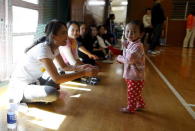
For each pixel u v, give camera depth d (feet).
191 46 27.09
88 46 13.70
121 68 13.28
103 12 25.05
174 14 28.58
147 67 13.99
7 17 8.38
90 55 12.10
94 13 18.70
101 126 6.06
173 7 28.40
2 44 8.32
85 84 9.73
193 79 11.35
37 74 7.23
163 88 9.71
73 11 14.19
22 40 10.13
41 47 6.40
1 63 8.38
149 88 9.64
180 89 9.66
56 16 13.71
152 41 21.06
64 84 9.58
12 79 7.25
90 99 8.00
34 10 10.85
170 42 29.17
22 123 5.98
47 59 6.27
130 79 6.81
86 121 6.30
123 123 6.31
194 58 18.12
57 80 6.22
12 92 7.06
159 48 24.85
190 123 6.52
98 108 7.25
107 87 9.46
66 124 6.06
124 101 7.93
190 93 9.16
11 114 5.63
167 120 6.64
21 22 9.95
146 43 27.04
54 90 7.14
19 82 7.07
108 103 7.70
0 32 8.15
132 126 6.16
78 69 7.41
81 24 12.32
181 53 21.13
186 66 14.64
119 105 7.57
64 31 6.40
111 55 16.65
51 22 6.47
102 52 15.42
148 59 17.16
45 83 8.05
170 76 11.84
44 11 11.92
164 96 8.70
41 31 11.55
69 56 8.93
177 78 11.48
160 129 6.08
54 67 6.35
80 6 14.10
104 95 8.48
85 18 14.67
